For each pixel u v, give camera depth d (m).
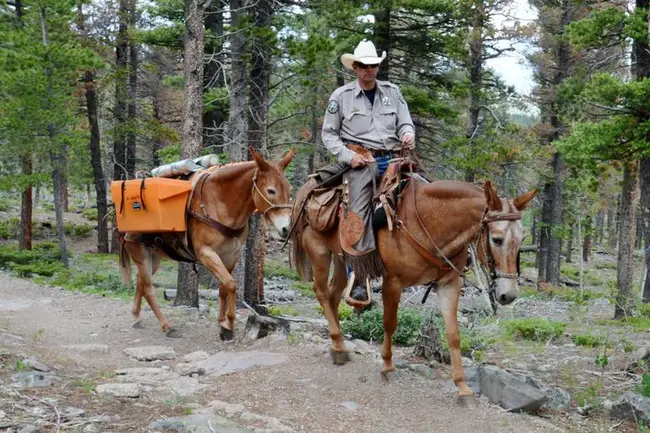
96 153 28.58
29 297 12.95
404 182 5.92
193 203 8.07
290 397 6.02
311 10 17.00
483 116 26.30
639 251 44.94
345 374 6.59
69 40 23.34
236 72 15.31
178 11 21.73
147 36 21.11
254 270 16.28
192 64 12.25
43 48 20.81
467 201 5.39
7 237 31.47
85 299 12.38
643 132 14.57
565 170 27.11
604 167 18.14
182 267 12.55
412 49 20.61
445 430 5.36
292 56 15.82
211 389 6.26
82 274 19.38
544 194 28.95
